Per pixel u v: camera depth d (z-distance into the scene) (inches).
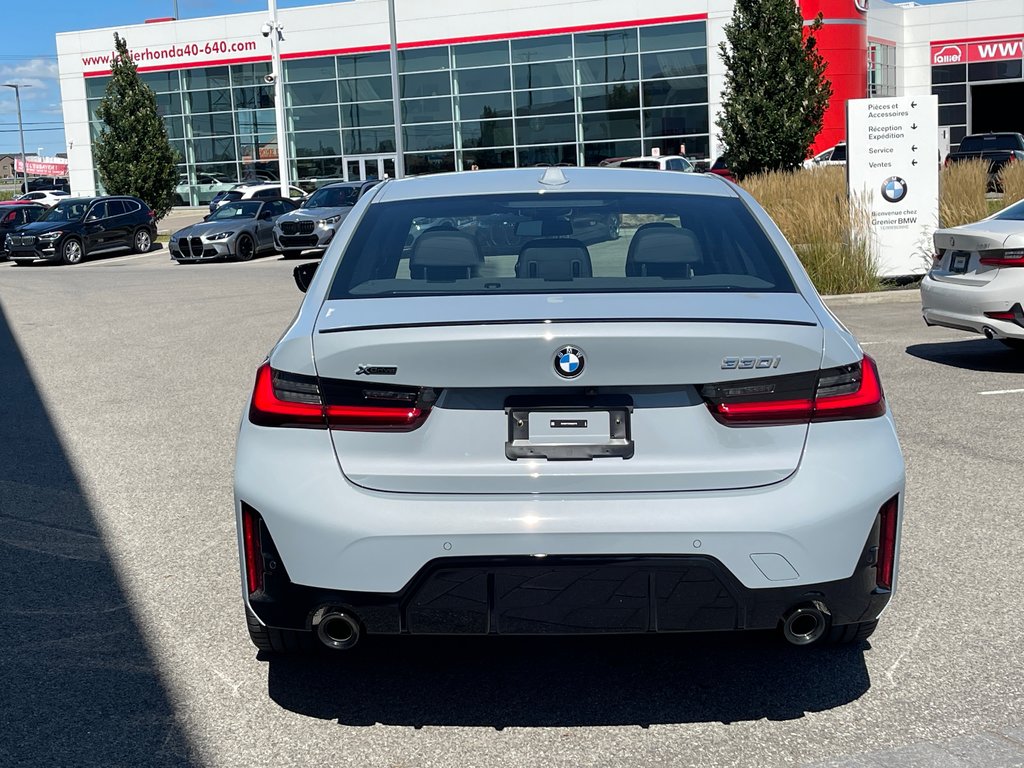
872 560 121.7
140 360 433.4
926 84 1991.9
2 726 132.6
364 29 1766.7
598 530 116.0
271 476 120.6
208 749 126.3
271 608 122.0
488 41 1704.0
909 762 120.1
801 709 133.7
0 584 182.9
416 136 1771.7
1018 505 211.9
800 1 1631.4
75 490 241.9
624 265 144.6
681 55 1611.7
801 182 717.3
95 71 1985.7
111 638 159.5
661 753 123.6
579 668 147.2
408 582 117.3
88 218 1152.8
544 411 118.8
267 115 1847.9
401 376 118.4
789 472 119.4
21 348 484.4
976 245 338.6
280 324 528.4
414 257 145.6
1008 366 356.2
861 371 123.3
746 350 118.0
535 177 170.2
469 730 130.0
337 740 128.0
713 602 118.2
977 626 157.0
